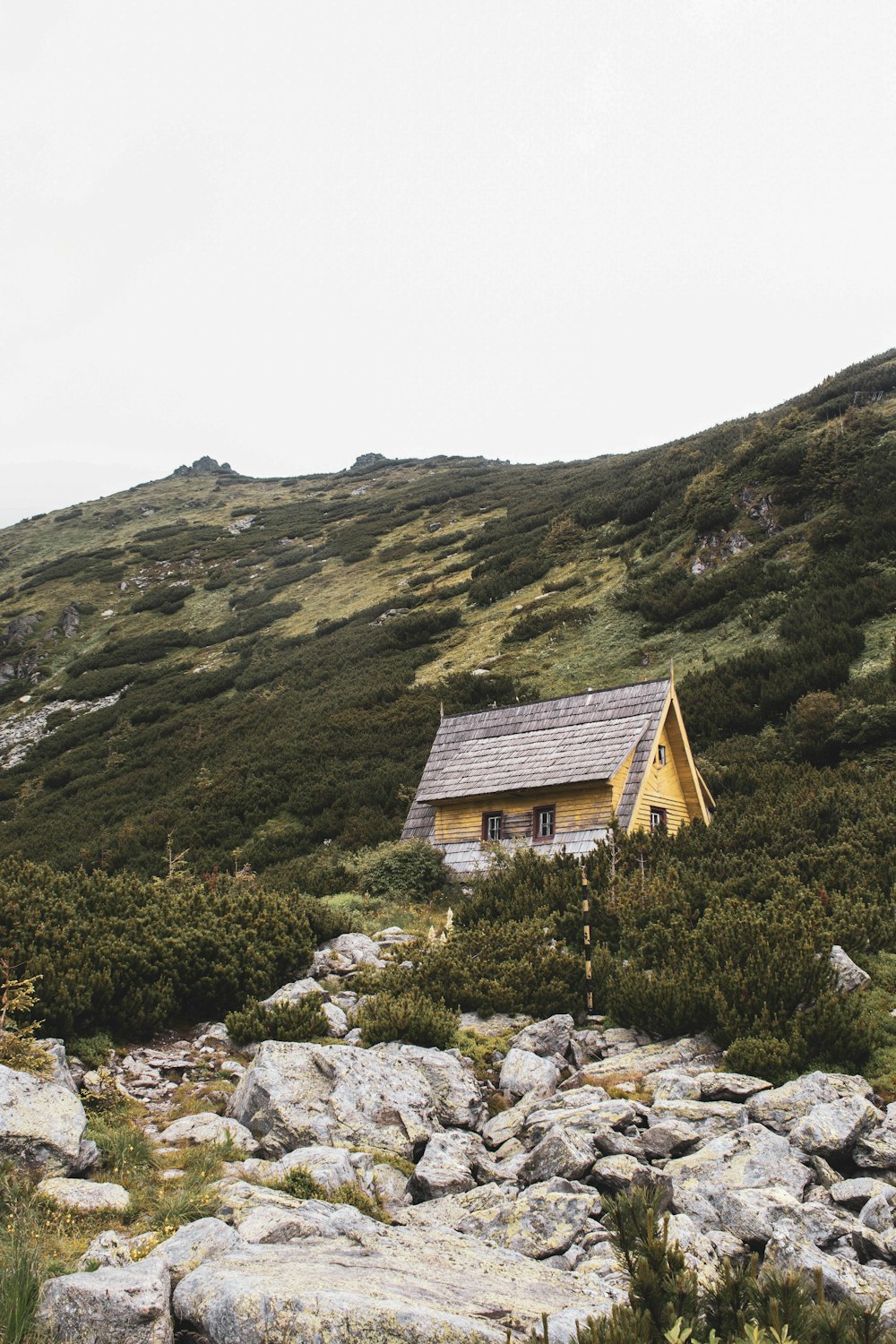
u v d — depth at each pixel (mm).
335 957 16688
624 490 68688
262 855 33312
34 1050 10016
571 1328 6121
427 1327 5902
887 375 60875
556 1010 14344
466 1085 11117
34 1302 6180
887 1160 9156
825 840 21422
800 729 32312
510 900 19781
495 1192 8750
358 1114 9961
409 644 56438
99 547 116188
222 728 50688
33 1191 7773
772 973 12734
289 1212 7578
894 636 36719
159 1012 12977
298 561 90938
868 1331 5820
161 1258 6641
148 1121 10211
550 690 44094
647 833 23484
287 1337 5820
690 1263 7062
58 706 66875
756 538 50656
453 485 108000
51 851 40219
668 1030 13047
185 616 83688
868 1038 11586
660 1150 9641
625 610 50531
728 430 73812
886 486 47062
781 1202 8164
